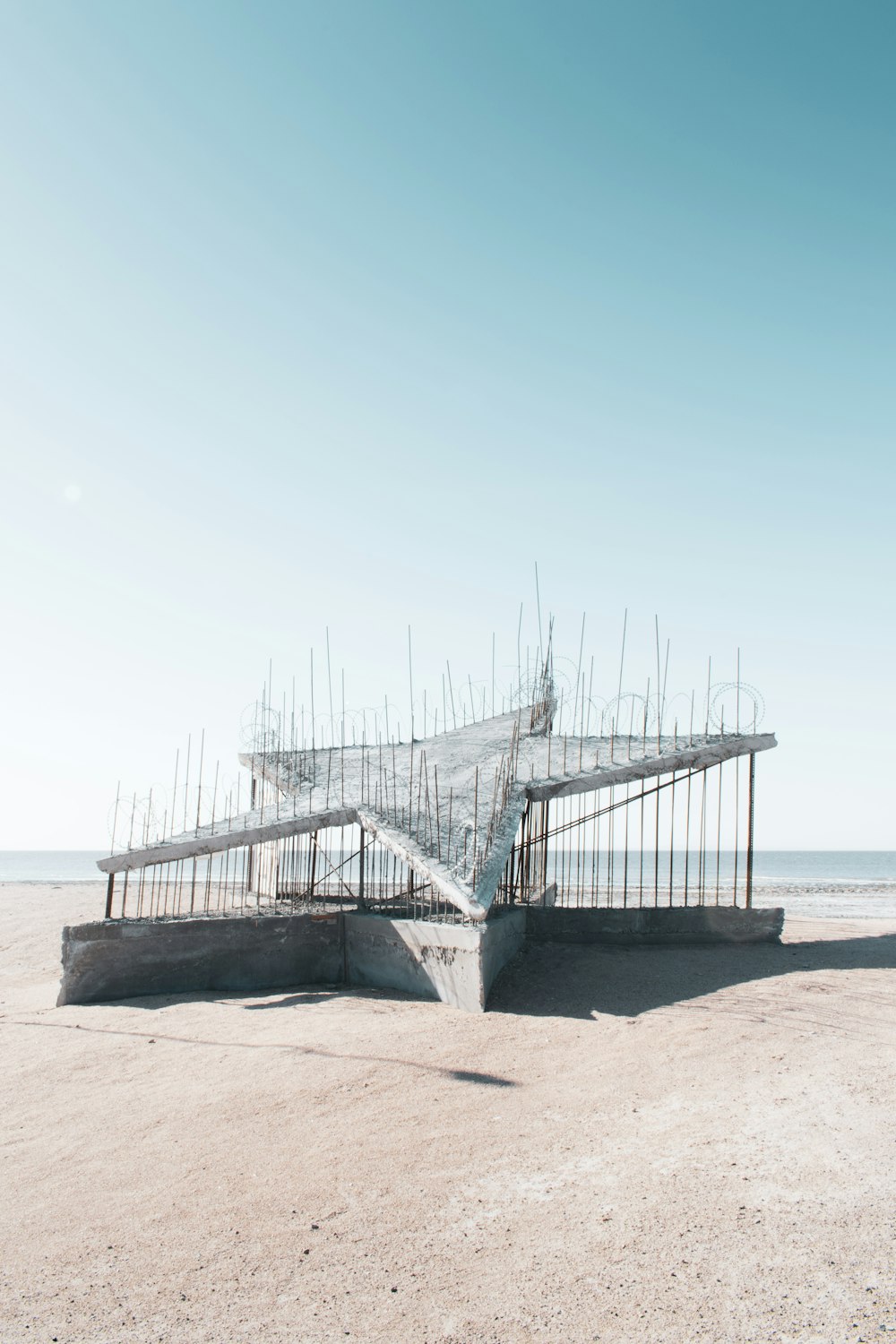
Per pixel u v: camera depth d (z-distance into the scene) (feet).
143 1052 28.50
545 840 50.14
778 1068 24.38
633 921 41.32
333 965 39.22
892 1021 28.14
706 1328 13.34
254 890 56.34
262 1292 14.80
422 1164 19.63
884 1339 12.84
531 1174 18.99
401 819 41.91
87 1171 19.90
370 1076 25.21
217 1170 19.70
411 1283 14.96
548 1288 14.62
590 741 51.90
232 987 37.60
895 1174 17.79
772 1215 16.56
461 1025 29.94
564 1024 29.60
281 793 52.37
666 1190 17.87
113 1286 15.14
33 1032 31.32
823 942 41.70
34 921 68.13
